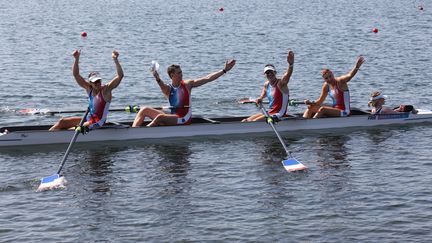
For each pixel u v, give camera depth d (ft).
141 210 43.96
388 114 65.67
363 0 289.12
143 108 61.11
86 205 44.80
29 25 178.70
